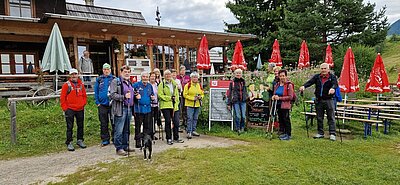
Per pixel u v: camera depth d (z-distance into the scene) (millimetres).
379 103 9281
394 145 6199
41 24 11938
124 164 5102
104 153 5922
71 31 13211
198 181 4156
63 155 5875
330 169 4566
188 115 7199
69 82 6359
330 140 6637
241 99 7660
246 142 6637
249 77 11578
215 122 8617
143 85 6359
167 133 6590
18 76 11406
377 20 22359
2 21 11188
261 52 26812
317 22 21109
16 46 14109
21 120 8078
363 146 6074
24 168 5082
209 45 19062
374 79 9078
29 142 6707
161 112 7086
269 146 6176
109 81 6461
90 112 9141
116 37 14312
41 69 11344
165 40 15992
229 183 4039
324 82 6773
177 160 5230
